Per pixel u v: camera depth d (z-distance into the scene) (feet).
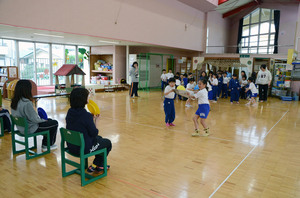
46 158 11.46
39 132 11.55
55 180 9.30
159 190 8.66
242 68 45.50
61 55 41.14
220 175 9.97
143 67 43.24
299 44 36.24
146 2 32.86
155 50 43.88
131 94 33.63
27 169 10.23
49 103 26.68
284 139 15.28
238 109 26.22
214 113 23.67
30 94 11.05
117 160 11.43
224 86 35.99
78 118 8.60
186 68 50.49
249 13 54.34
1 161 11.01
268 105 29.60
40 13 21.84
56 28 23.21
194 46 45.32
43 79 39.52
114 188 8.77
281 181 9.51
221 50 56.34
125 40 30.71
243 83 35.37
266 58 39.24
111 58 44.55
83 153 8.55
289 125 19.03
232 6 49.57
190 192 8.55
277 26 49.47
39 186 8.82
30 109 10.87
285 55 37.81
